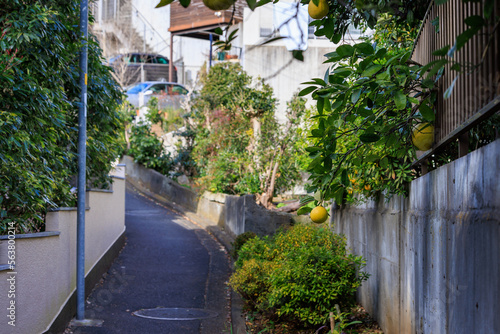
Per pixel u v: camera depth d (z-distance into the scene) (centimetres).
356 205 821
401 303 549
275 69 1855
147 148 2472
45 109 623
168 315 812
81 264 777
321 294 657
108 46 3372
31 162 630
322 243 841
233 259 1231
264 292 755
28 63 648
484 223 295
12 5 609
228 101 1798
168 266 1173
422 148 404
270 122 1633
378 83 348
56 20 662
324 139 400
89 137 916
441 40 375
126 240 1433
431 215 433
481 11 286
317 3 283
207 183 1842
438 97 386
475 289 313
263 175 1535
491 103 259
